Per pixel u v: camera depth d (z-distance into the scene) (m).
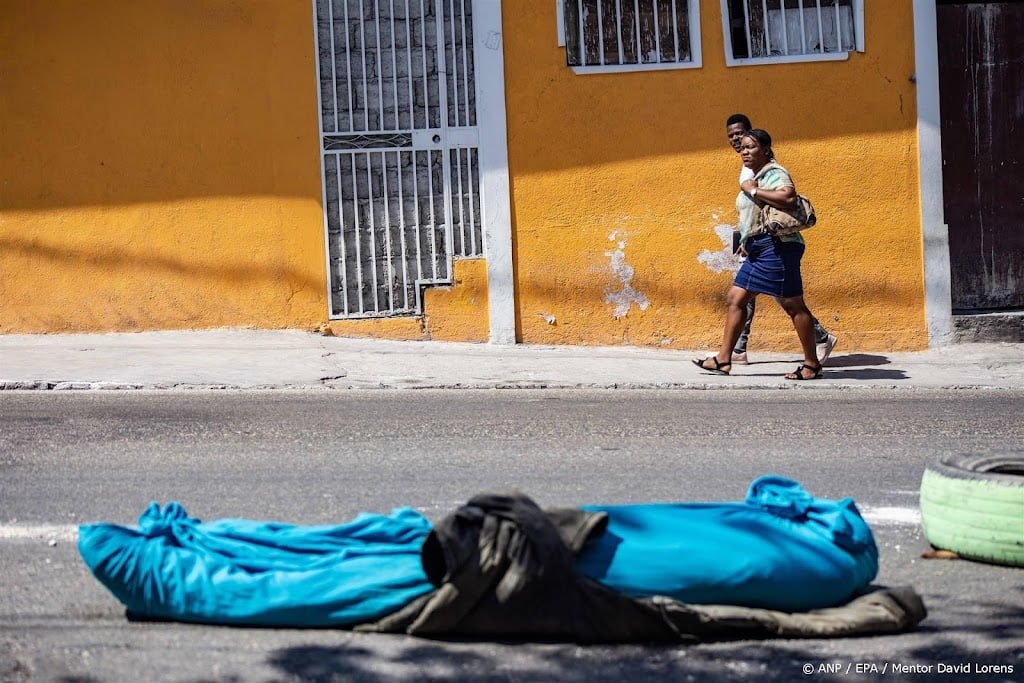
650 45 12.31
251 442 8.07
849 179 12.41
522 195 12.30
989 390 10.80
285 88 12.16
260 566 4.75
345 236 12.30
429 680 4.21
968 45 12.79
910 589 4.89
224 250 12.26
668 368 11.54
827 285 12.48
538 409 9.53
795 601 4.69
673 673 4.29
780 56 12.30
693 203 12.35
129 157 12.15
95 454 7.65
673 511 4.84
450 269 12.34
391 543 4.81
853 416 9.33
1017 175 12.89
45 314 12.23
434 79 12.23
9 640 4.57
